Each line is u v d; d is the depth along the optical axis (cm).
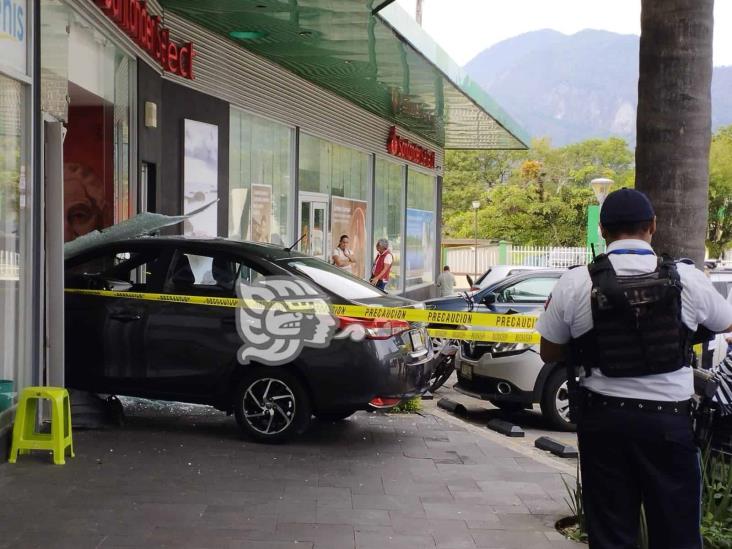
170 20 1178
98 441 721
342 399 717
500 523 552
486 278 1594
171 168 1202
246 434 746
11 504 551
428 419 890
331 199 1919
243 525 528
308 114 1753
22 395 647
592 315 368
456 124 2300
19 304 680
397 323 734
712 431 495
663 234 537
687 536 370
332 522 542
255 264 741
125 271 770
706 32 529
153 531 511
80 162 1013
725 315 372
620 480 373
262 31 1291
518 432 890
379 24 1177
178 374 741
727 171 4250
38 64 686
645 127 541
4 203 659
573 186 5875
